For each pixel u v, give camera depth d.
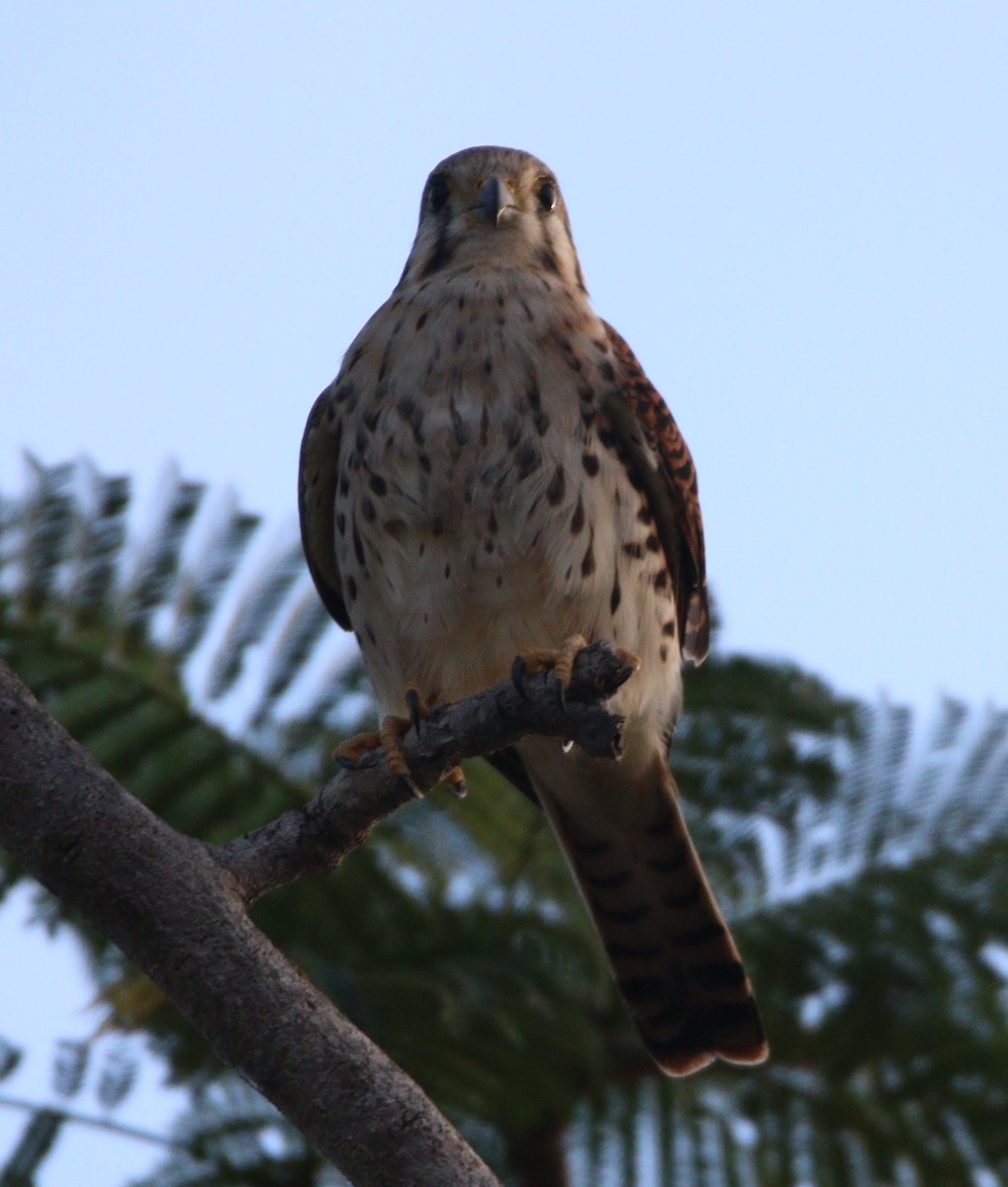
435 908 9.52
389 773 6.54
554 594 9.70
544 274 10.70
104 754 9.36
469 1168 5.44
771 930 9.66
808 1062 9.70
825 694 10.77
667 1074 9.50
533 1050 8.87
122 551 9.77
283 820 6.41
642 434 9.99
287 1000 5.70
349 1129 5.51
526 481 9.60
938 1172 9.20
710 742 10.54
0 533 9.73
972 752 10.34
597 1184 9.16
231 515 9.97
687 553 10.70
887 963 9.41
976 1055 9.37
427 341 9.83
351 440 9.95
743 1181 9.18
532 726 6.81
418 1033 8.73
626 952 9.87
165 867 5.86
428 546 9.73
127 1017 8.93
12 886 9.20
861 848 10.05
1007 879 9.71
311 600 9.95
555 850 10.31
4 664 6.04
